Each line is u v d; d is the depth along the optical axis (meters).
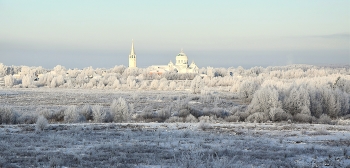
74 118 44.56
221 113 53.97
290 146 23.16
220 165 16.30
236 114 52.56
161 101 90.44
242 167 16.47
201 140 24.59
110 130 31.11
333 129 32.88
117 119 47.03
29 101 88.81
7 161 17.27
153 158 18.42
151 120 49.00
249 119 48.88
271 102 51.44
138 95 109.62
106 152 19.94
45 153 19.44
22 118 43.12
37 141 23.86
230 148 21.91
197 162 16.98
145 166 16.78
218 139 25.80
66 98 99.38
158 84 151.50
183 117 51.09
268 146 22.88
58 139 24.84
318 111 54.97
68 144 22.83
